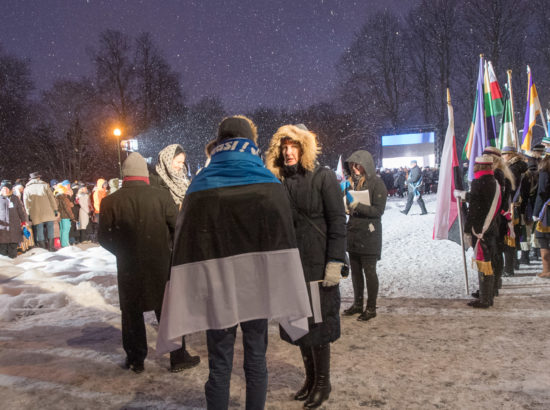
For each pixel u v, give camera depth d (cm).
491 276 495
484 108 718
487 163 491
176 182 402
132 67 3794
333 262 276
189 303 222
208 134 4416
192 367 356
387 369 343
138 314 343
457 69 3650
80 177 3550
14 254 1088
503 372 330
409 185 1650
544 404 281
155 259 343
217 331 228
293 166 288
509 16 3369
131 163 350
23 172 3531
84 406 291
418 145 3403
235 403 295
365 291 599
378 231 468
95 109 3719
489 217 486
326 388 288
